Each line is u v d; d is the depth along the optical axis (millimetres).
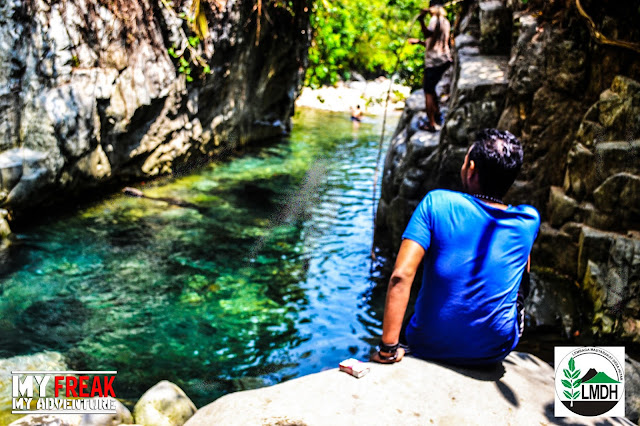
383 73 27938
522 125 7152
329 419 2730
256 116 15062
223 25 11938
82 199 9547
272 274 7453
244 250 8086
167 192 10523
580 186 6590
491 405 2932
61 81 8578
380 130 18922
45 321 5871
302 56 15930
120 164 10273
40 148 8266
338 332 6195
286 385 3014
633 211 6105
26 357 5129
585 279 6289
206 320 6230
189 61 11234
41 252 7477
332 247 8445
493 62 8008
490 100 7309
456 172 7547
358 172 13133
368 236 9000
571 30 6734
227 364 5449
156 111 10820
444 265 2982
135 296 6594
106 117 9516
